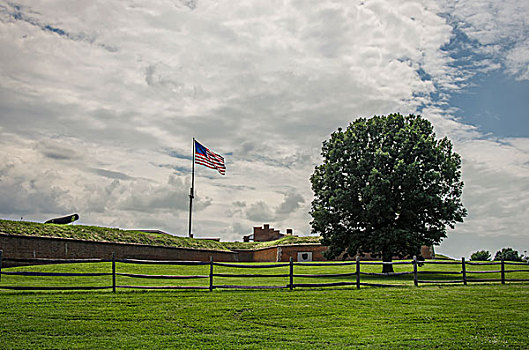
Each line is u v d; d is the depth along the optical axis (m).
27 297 17.31
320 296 19.22
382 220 32.22
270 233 72.19
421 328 14.12
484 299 18.91
